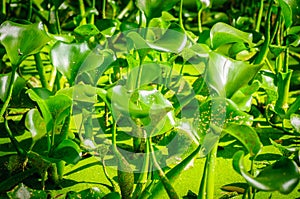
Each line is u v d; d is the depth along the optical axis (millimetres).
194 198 1295
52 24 1949
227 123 1166
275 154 1500
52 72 1732
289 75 1658
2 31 1222
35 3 2189
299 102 1537
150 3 1413
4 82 1344
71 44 1270
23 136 1538
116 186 1311
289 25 1592
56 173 1309
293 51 2186
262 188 979
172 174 1213
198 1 1705
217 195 1323
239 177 1393
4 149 1475
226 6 2711
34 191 1177
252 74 1215
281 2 1524
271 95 1618
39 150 1452
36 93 1270
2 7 1813
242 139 1146
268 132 1610
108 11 2246
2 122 1587
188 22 2469
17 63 1245
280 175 1006
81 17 1898
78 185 1340
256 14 2422
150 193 1214
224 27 1370
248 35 1383
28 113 1274
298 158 1148
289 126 1651
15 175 1231
